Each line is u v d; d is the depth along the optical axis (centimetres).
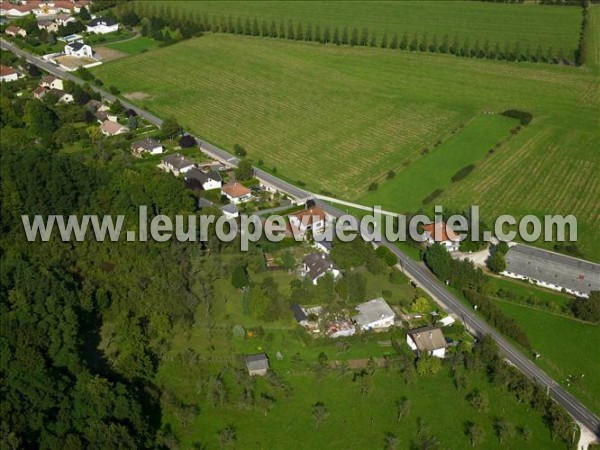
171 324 15662
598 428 13212
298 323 15838
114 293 16075
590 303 15962
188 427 13212
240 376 14212
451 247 18850
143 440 12481
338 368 14575
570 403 13788
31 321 13738
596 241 19175
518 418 13450
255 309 15912
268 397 13862
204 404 13750
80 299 15225
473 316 16212
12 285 14650
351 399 13888
